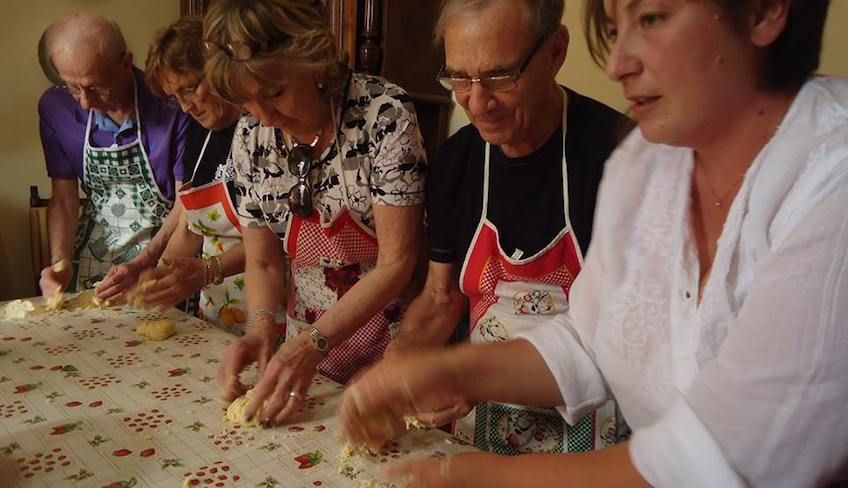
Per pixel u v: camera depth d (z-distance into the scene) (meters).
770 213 0.48
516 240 1.07
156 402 1.00
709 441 0.45
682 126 0.50
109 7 2.60
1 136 2.47
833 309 0.41
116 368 1.13
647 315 0.64
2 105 2.46
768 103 0.51
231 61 1.00
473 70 0.92
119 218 1.83
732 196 0.56
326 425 0.95
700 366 0.56
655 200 0.65
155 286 1.37
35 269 2.50
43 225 2.48
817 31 0.48
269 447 0.88
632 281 0.66
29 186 2.57
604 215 0.71
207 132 1.54
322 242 1.28
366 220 1.24
